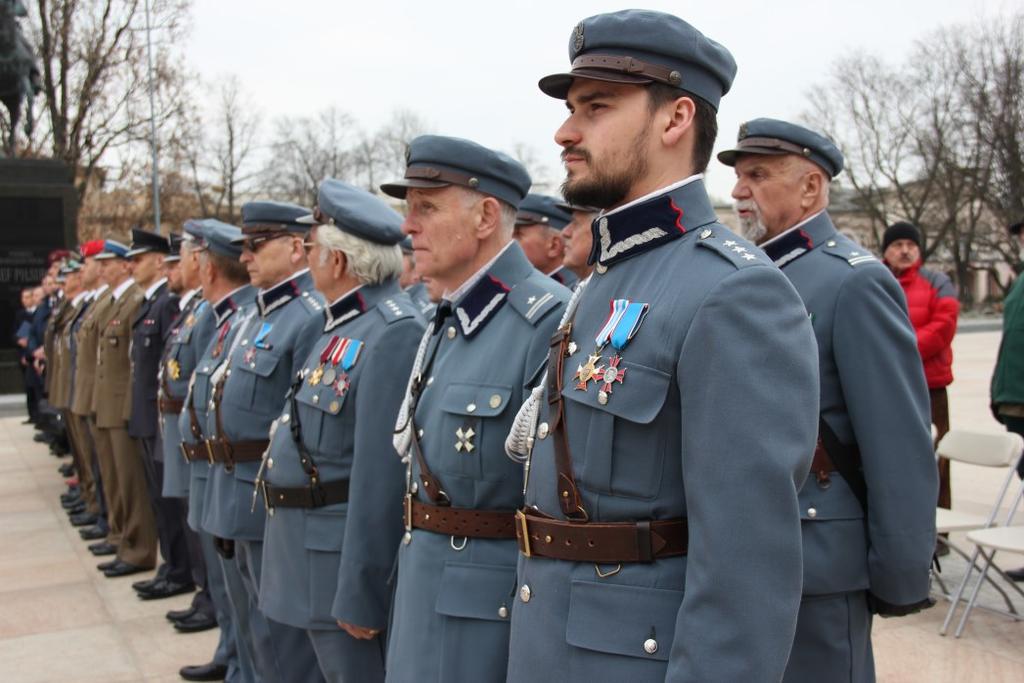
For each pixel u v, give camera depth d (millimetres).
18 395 15297
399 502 2854
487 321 2512
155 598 5492
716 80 1813
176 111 26844
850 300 2602
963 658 4102
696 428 1565
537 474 1820
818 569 2521
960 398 12367
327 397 3088
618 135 1754
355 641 3043
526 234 4352
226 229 4602
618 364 1684
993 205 37469
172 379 4906
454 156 2547
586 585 1702
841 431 2607
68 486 8367
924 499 2516
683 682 1506
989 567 4824
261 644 3541
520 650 1799
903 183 43281
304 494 3104
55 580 5883
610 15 1767
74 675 4383
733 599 1499
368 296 3211
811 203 2869
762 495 1518
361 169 43500
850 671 2584
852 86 42188
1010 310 5402
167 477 4906
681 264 1699
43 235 15602
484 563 2361
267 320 3812
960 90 39219
